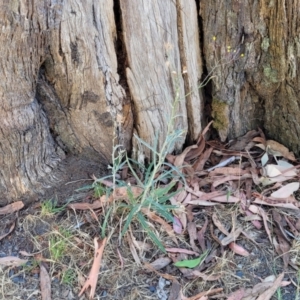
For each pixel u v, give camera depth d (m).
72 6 0.64
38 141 0.73
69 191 0.76
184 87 0.78
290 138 0.83
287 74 0.76
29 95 0.68
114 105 0.73
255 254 0.69
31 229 0.72
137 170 0.79
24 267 0.68
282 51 0.74
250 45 0.75
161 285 0.66
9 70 0.63
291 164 0.81
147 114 0.75
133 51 0.70
